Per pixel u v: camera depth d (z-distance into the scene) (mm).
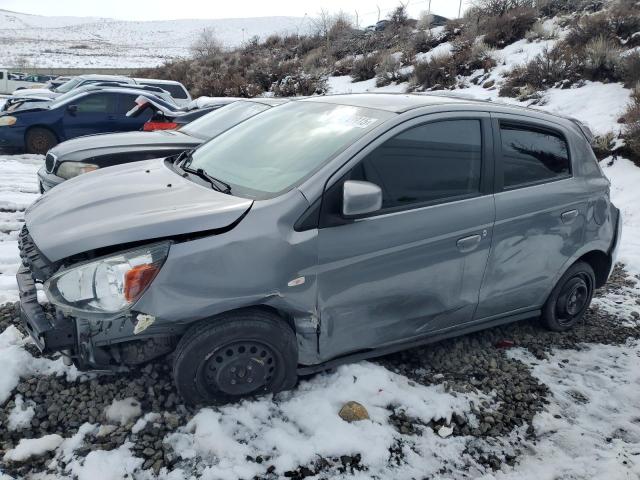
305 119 3678
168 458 2650
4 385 3035
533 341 4164
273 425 2900
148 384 3127
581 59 14008
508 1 22281
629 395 3531
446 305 3455
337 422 2938
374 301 3148
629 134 9734
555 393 3508
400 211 3131
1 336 3453
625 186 8766
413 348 3873
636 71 12148
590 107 11945
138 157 5914
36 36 125562
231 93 24188
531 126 3801
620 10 16422
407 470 2748
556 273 4016
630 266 5863
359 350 3299
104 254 2646
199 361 2805
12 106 11688
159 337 2979
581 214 3992
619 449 3021
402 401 3189
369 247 3016
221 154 3721
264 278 2783
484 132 3516
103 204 3004
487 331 4242
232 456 2658
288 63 27500
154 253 2629
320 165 3021
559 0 21719
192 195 3064
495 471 2824
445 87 17328
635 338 4348
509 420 3209
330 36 30875
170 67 34938
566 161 3984
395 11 29531
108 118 11086
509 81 15180
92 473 2525
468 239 3361
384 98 3723
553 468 2865
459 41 20094
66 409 2932
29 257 2885
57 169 5785
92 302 2602
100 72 41844
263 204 2869
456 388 3428
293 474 2623
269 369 3006
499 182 3549
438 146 3328
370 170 3068
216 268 2699
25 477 2525
